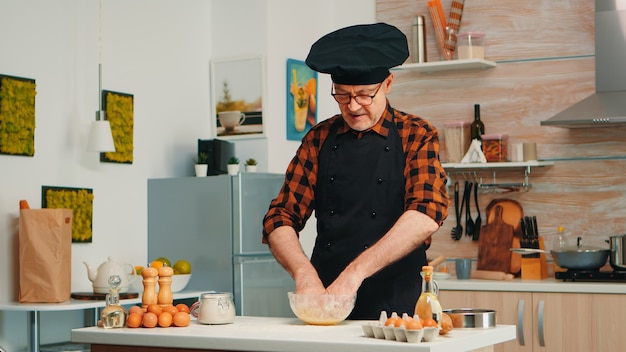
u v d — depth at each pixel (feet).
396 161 9.11
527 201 16.85
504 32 17.20
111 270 14.20
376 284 9.09
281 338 7.43
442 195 8.74
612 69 15.48
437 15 17.37
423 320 7.27
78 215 15.05
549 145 16.75
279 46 17.88
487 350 7.92
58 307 12.92
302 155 9.54
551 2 16.83
